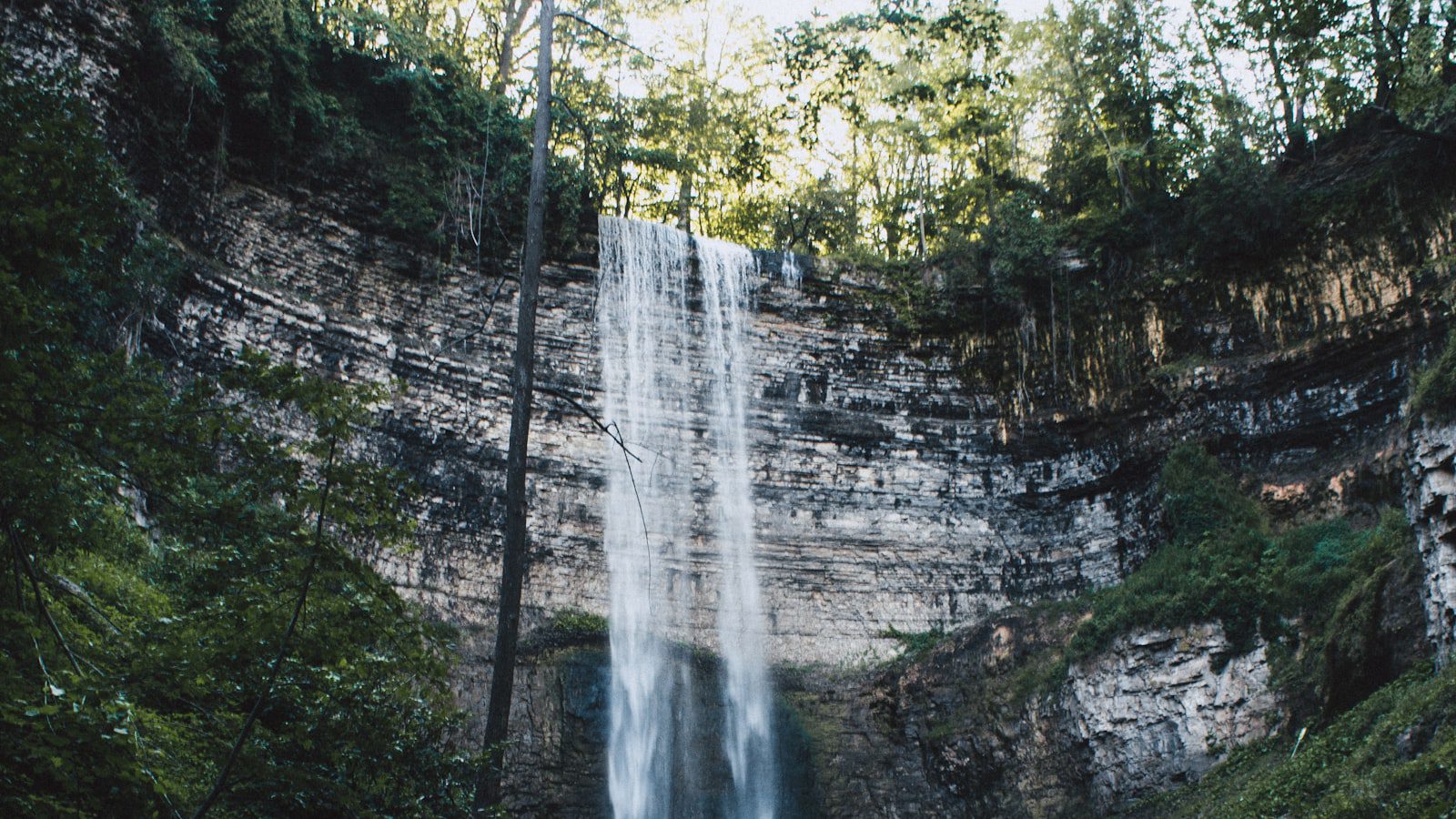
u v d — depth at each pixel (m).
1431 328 26.70
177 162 24.89
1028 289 33.41
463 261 30.05
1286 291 29.56
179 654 8.39
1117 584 29.50
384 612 9.00
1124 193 34.09
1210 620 25.33
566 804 26.17
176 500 8.85
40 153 9.43
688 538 31.17
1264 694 23.88
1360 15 31.19
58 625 9.48
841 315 34.03
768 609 31.00
